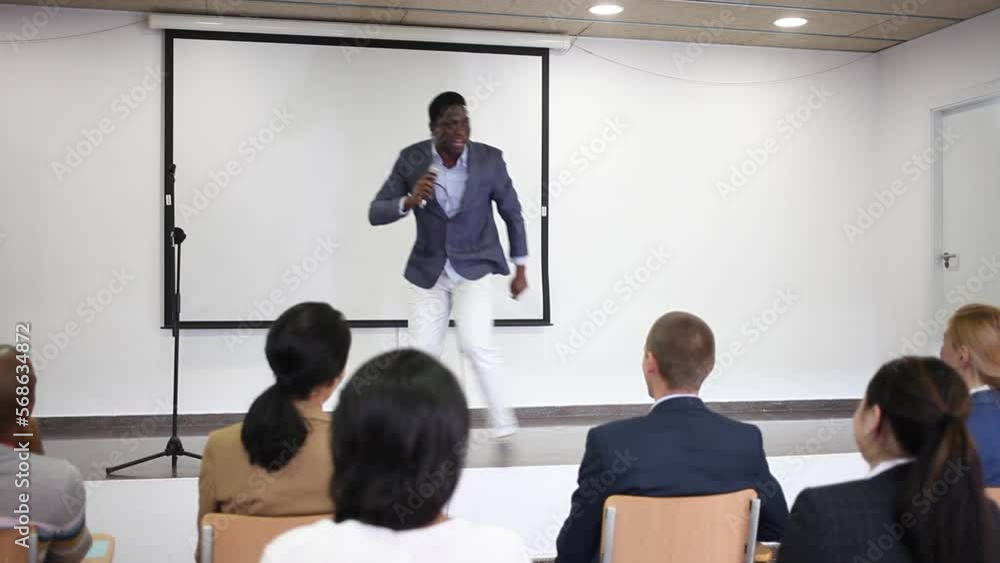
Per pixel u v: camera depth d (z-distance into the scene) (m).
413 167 3.94
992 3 5.23
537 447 4.47
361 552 0.99
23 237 5.33
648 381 2.22
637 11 5.38
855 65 6.45
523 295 5.91
